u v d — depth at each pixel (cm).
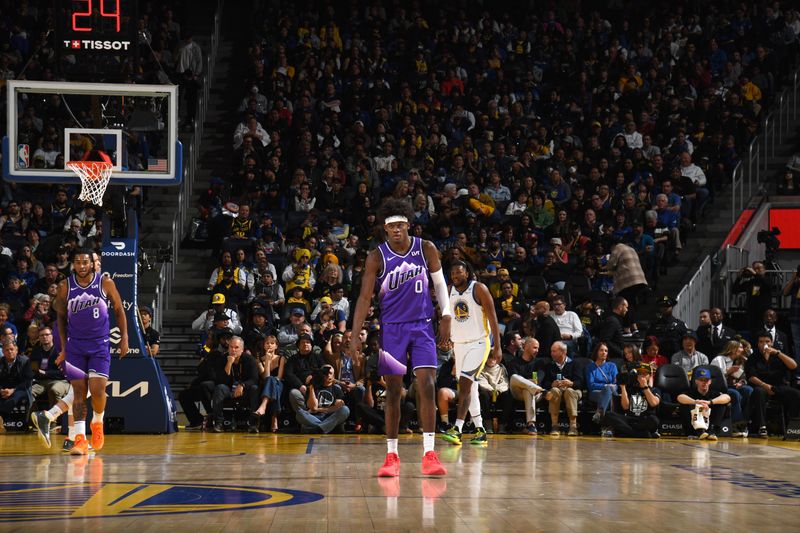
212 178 1956
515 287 1656
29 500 530
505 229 1831
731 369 1375
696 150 2102
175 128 1188
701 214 2014
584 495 557
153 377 1212
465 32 2505
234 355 1325
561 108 2288
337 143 2102
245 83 2291
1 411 1244
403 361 682
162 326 1716
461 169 2053
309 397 1288
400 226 685
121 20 1176
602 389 1318
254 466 748
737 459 855
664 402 1318
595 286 1734
